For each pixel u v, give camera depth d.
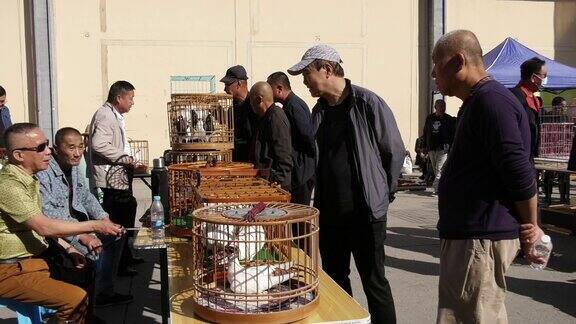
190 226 3.73
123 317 4.84
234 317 2.27
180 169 4.01
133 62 14.06
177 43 14.20
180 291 2.73
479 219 2.61
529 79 5.54
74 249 3.94
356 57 15.23
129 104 5.74
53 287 3.45
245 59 14.59
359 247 3.65
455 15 15.88
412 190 12.27
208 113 5.42
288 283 2.56
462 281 2.66
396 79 15.52
